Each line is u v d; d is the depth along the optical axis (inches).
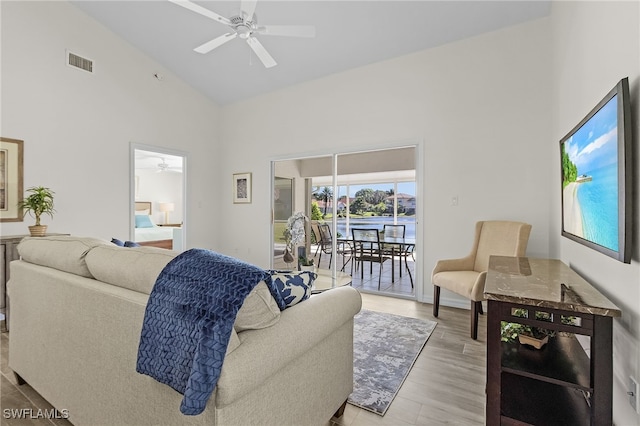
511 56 126.5
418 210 146.3
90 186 151.2
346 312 57.0
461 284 105.1
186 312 35.9
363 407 65.7
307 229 185.9
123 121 164.1
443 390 72.3
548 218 119.9
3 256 109.9
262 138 200.2
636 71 48.1
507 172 127.3
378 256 164.9
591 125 63.9
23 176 129.8
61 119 141.3
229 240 216.5
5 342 98.2
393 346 95.1
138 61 170.4
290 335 42.8
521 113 124.6
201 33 152.6
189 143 198.7
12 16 126.7
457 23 127.0
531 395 57.7
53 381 60.6
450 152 138.8
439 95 141.6
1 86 124.2
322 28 137.5
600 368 46.6
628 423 50.6
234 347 36.6
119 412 47.3
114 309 47.0
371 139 159.6
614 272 56.0
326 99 174.6
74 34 145.0
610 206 54.0
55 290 58.7
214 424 34.7
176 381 35.2
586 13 74.0
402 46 144.1
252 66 172.7
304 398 48.8
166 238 251.4
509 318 52.3
